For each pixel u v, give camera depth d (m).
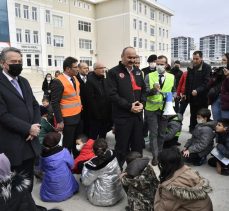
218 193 3.42
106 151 3.20
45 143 3.30
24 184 1.99
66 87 3.95
